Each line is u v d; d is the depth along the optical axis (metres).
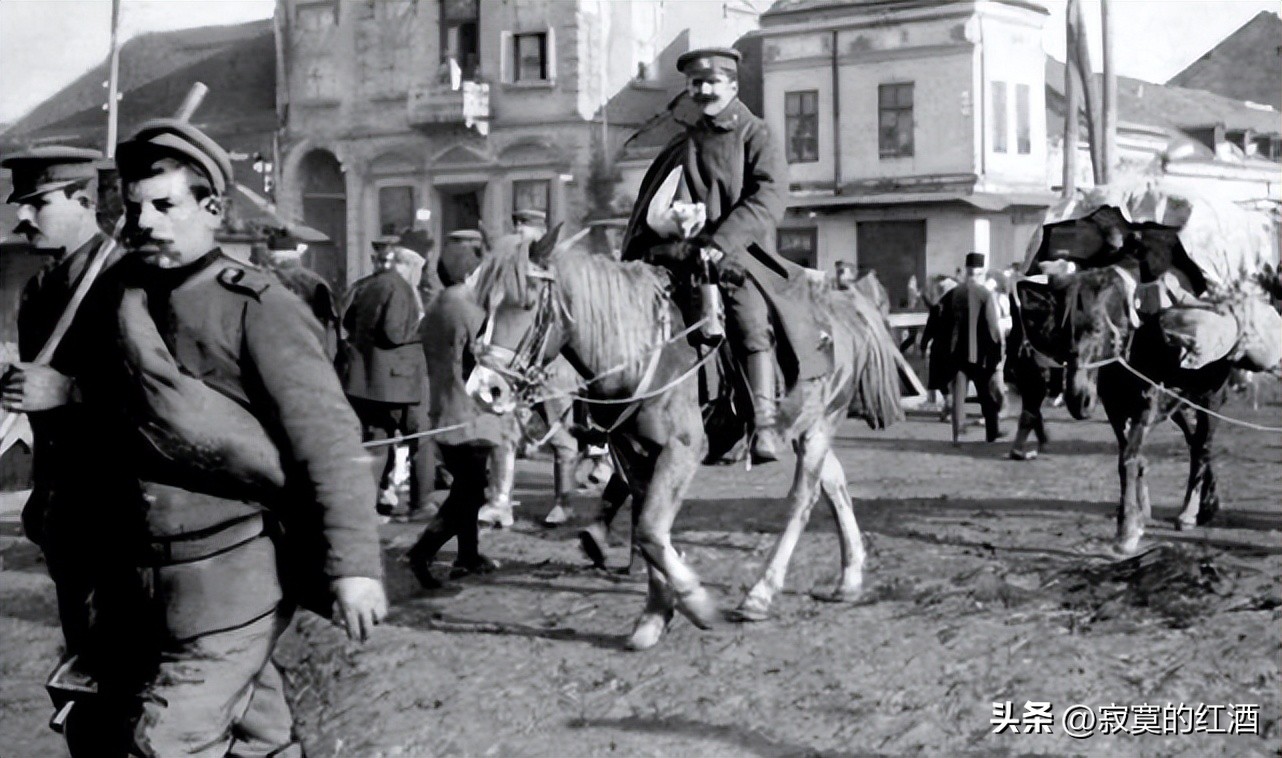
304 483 3.83
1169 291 9.54
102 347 3.91
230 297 3.83
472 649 7.17
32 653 7.52
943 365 16.53
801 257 37.22
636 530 7.04
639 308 6.90
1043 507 11.25
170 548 3.83
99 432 3.97
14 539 10.46
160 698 3.76
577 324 6.80
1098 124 19.39
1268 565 8.42
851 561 8.00
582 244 12.84
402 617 7.89
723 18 37.78
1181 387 9.20
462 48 34.47
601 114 34.47
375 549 3.83
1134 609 7.45
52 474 4.14
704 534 10.20
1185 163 28.31
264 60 31.59
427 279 16.42
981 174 35.25
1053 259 9.97
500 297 6.75
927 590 8.07
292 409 3.79
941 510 11.14
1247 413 17.56
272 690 4.24
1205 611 7.34
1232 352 9.30
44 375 3.98
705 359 7.02
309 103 30.95
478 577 8.95
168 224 3.84
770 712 6.06
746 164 7.32
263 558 3.88
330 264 30.17
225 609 3.83
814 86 36.88
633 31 34.94
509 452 10.95
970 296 16.28
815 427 7.80
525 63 34.25
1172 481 12.78
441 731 5.99
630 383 6.86
